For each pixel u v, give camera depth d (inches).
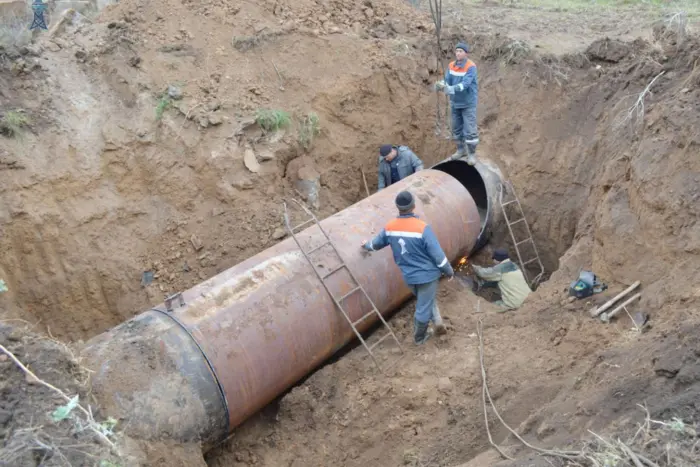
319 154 351.9
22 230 283.6
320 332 236.4
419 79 385.1
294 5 395.2
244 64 354.3
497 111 366.6
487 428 198.1
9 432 151.9
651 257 244.5
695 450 136.5
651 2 499.8
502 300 303.0
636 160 258.1
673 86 303.6
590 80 347.6
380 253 262.7
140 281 308.5
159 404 190.7
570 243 332.5
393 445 220.7
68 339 294.2
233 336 212.8
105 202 307.3
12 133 292.4
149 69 337.4
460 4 518.6
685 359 169.5
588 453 146.7
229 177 323.0
